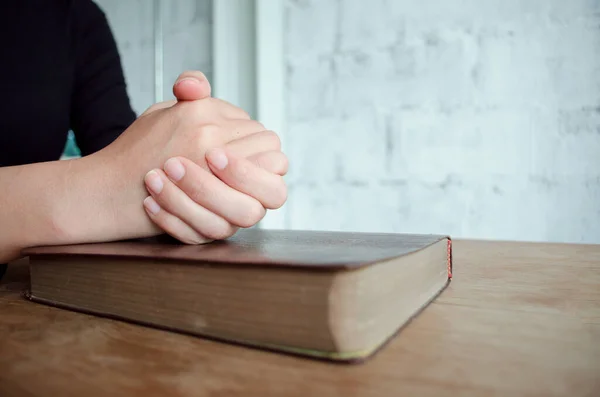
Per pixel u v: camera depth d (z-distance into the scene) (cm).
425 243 32
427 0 85
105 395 22
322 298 25
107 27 78
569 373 23
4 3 65
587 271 41
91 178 36
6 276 42
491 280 38
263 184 34
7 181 37
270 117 95
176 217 34
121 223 35
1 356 25
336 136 93
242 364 24
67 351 26
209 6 104
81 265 31
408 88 88
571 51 77
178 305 28
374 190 91
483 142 83
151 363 24
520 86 80
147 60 113
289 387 22
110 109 72
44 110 66
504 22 81
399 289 28
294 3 95
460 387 22
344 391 22
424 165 87
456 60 84
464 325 28
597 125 77
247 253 29
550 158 80
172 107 37
